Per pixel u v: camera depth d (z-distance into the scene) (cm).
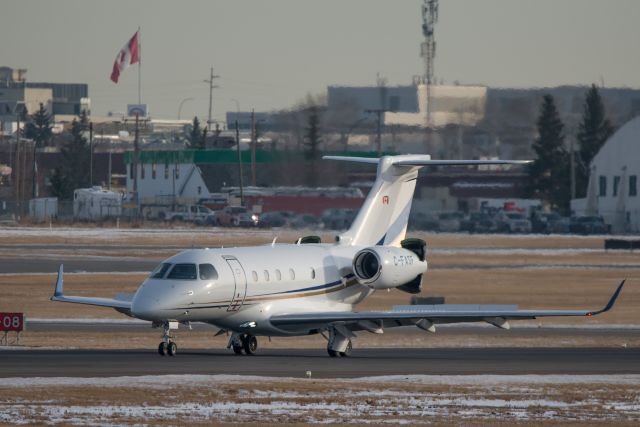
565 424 8881
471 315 13325
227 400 9694
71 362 12494
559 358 13838
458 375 11669
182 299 13125
